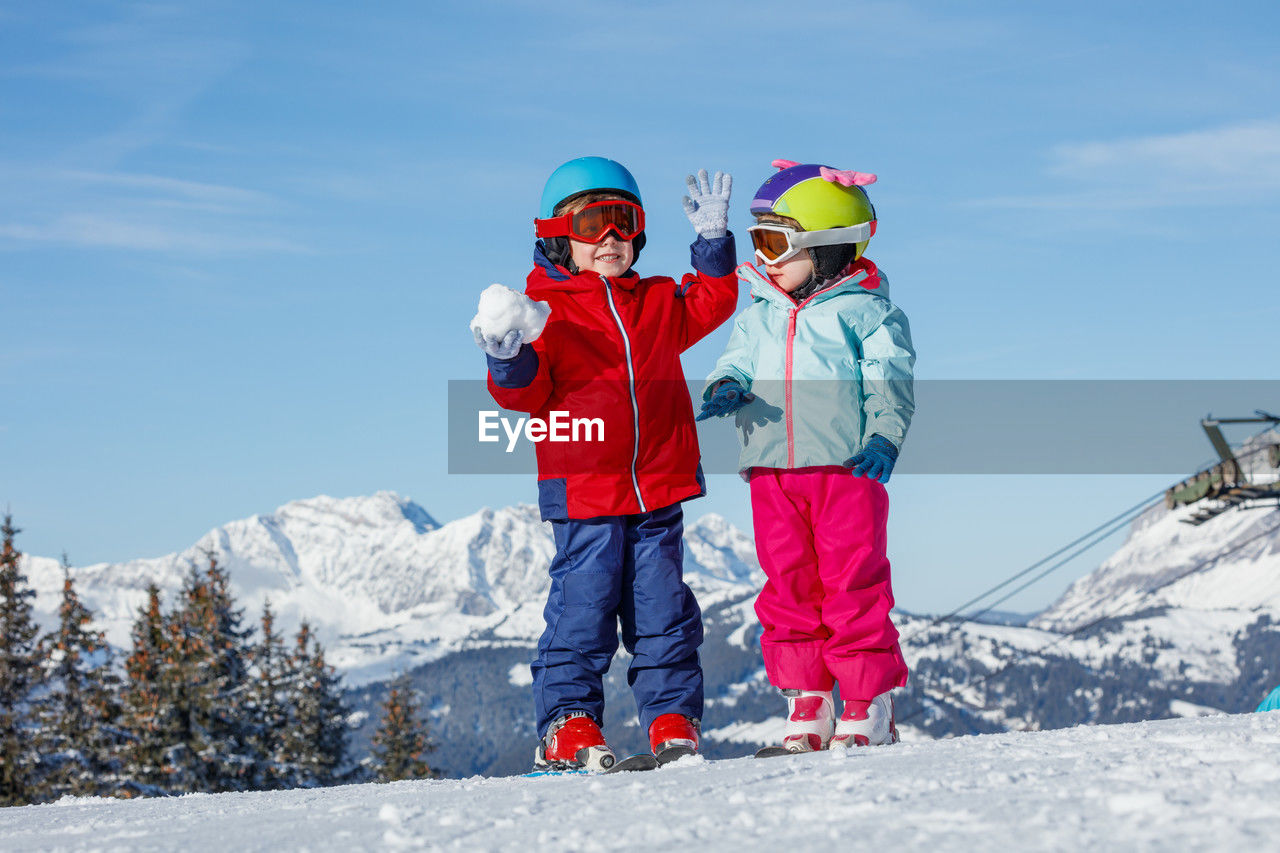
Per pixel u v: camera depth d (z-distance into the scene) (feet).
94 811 10.77
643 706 13.01
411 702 147.43
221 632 120.98
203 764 104.12
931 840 4.82
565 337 13.21
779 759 9.14
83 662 102.42
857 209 13.78
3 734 94.89
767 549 13.26
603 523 12.95
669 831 5.57
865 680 12.62
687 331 13.80
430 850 5.67
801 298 14.02
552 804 7.16
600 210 13.35
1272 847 4.25
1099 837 4.63
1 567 100.42
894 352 13.28
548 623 13.19
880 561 12.92
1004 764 7.06
